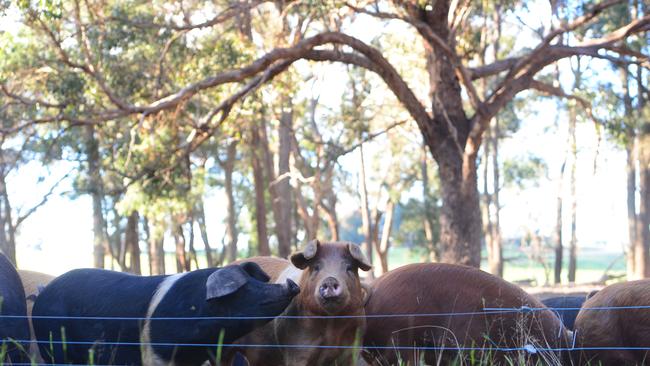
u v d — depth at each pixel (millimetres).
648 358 6973
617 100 27875
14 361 6930
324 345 7109
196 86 19609
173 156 23500
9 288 7160
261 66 19703
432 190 52688
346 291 6680
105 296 7164
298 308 7145
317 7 19047
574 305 9836
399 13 21859
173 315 6805
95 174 32906
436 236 48188
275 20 28281
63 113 21828
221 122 21500
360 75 32281
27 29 22859
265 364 7496
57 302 7340
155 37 22031
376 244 51375
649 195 38812
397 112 39938
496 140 47531
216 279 6641
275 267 8094
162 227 37625
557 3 21047
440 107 22266
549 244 55000
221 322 6699
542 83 23859
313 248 6887
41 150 31469
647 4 21250
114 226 48156
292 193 47625
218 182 48469
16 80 22469
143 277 7273
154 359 6801
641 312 6980
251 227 51812
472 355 6609
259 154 34625
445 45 19781
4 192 38531
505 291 7387
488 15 29188
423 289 7559
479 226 22109
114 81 22875
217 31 24266
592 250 105000
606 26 29203
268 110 28609
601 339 7160
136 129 19609
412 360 7504
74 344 7180
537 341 7004
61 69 22281
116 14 21547
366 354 7898
